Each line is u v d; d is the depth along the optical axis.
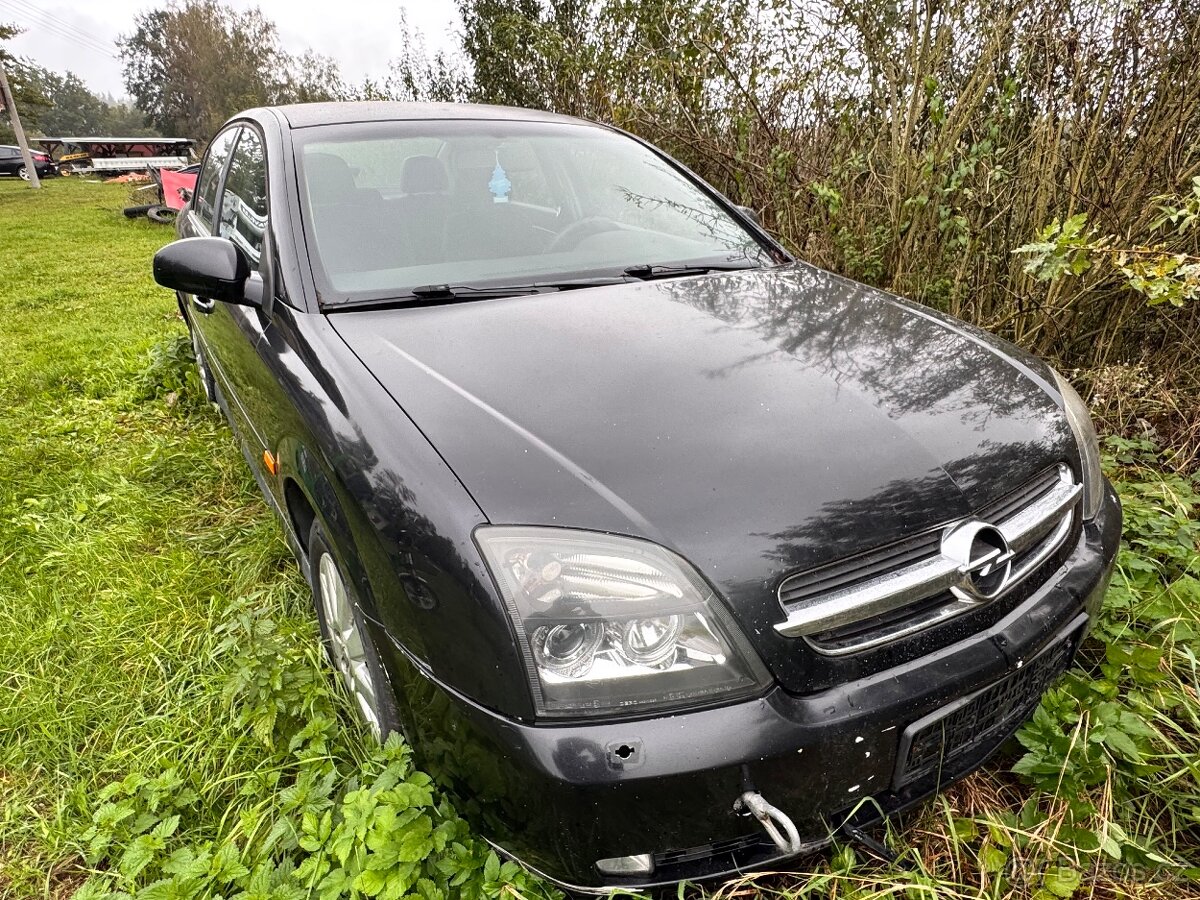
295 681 2.00
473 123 2.75
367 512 1.52
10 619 2.55
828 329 2.01
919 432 1.60
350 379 1.76
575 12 6.20
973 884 1.61
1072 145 3.27
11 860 1.80
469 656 1.34
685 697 1.31
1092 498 1.84
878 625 1.42
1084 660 2.12
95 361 5.16
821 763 1.35
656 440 1.51
